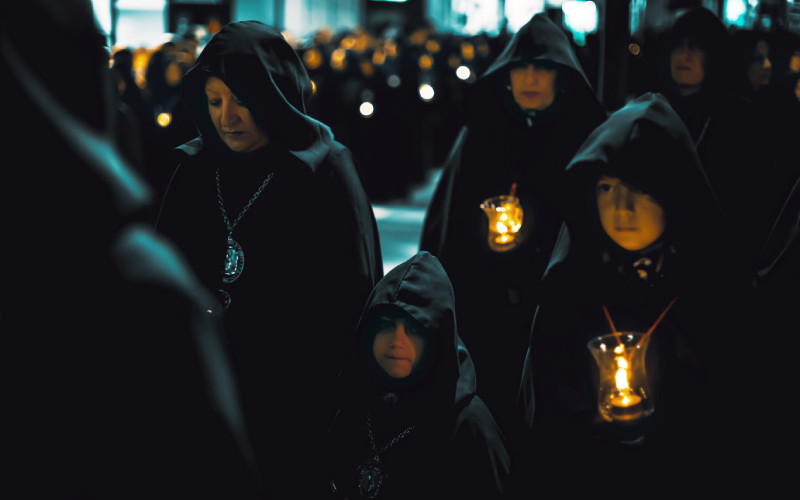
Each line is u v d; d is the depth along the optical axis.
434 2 24.12
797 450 2.90
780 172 4.05
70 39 0.98
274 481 3.06
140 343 1.02
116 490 1.02
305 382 3.20
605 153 2.59
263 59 3.22
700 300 2.68
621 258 2.68
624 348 2.66
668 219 2.63
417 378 2.80
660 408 2.68
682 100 4.15
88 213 0.99
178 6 12.77
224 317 3.20
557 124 3.87
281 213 3.28
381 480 2.81
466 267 3.95
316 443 3.15
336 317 3.25
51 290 0.99
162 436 1.04
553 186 2.72
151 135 6.96
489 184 3.94
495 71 3.87
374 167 10.91
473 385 2.91
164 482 1.05
